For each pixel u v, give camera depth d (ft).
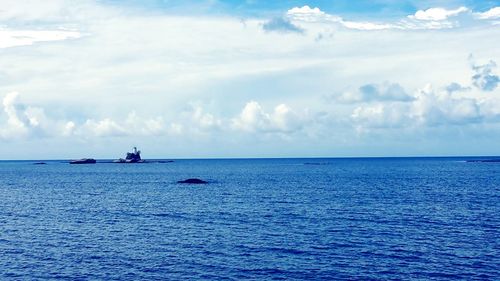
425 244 143.13
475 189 337.52
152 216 208.85
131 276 112.27
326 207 235.20
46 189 381.19
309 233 161.99
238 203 258.16
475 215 203.10
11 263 124.06
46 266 121.19
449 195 293.64
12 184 448.24
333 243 145.48
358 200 267.39
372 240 149.48
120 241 151.33
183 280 108.99
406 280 107.76
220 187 382.42
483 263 120.88
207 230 169.99
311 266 119.55
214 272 114.93
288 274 112.88
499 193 304.91
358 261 123.95
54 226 182.09
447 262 122.11
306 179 490.49
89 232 168.14
